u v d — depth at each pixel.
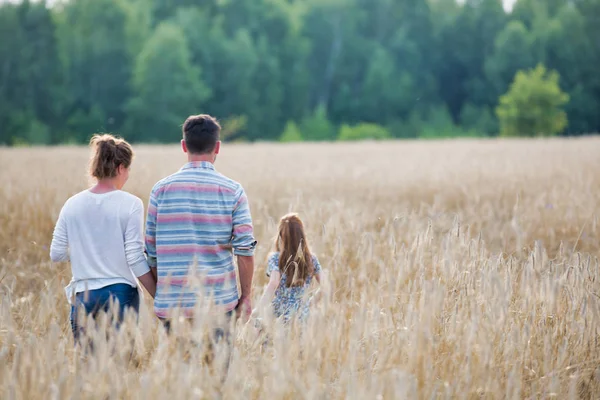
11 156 55.84
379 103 197.75
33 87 161.12
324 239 14.47
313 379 7.22
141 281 9.20
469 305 10.12
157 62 160.12
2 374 7.36
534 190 28.00
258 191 27.38
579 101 197.00
